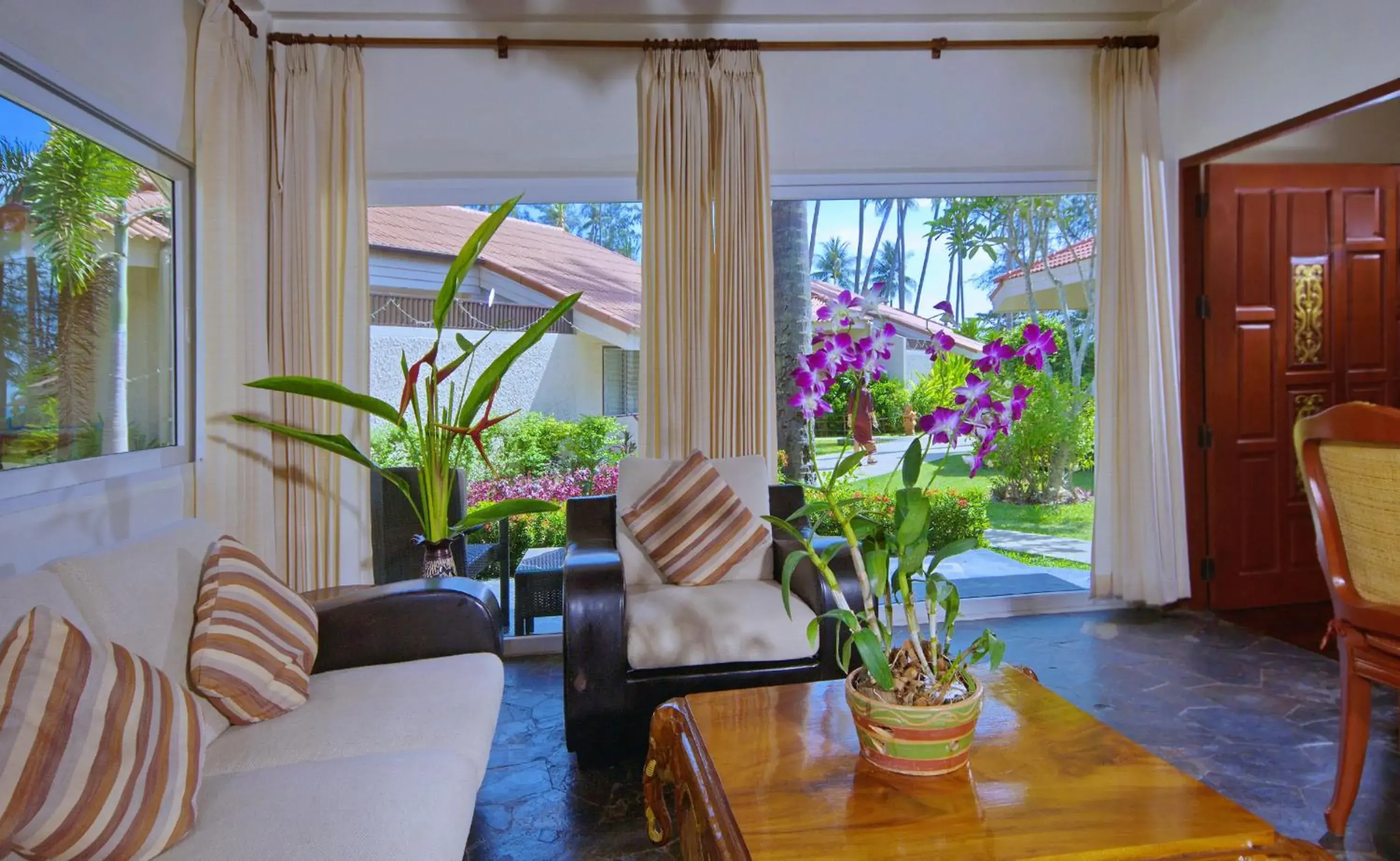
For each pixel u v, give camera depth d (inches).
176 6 110.3
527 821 82.0
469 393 140.7
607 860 74.9
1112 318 148.0
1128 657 126.9
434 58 137.3
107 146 95.6
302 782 54.0
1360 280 156.3
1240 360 151.9
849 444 54.0
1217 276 150.4
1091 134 150.7
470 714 68.0
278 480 130.0
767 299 138.4
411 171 137.6
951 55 147.2
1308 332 154.8
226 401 116.3
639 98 139.0
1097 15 149.1
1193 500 153.6
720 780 54.2
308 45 131.4
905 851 45.0
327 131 131.7
